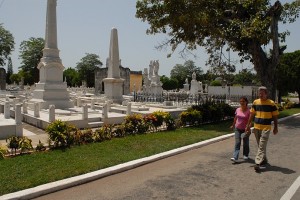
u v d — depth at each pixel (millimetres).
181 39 20297
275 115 7809
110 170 7309
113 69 28031
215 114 17531
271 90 20812
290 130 15305
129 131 12445
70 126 10477
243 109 8758
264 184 6652
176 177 7152
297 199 5797
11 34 72000
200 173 7488
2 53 71438
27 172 6945
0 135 12352
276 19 19969
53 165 7547
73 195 5918
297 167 8047
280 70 37156
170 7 17234
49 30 23156
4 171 6996
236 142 8664
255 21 17391
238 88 42906
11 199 5453
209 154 9641
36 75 81125
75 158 8336
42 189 5922
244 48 21953
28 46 80875
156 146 10133
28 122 17469
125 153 9047
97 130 11258
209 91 46312
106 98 27500
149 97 32875
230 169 7855
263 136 7754
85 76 87625
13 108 19484
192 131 13711
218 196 5938
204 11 17500
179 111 21547
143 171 7645
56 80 22875
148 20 19219
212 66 23828
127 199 5746
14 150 9336
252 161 8688
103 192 6105
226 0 19203
